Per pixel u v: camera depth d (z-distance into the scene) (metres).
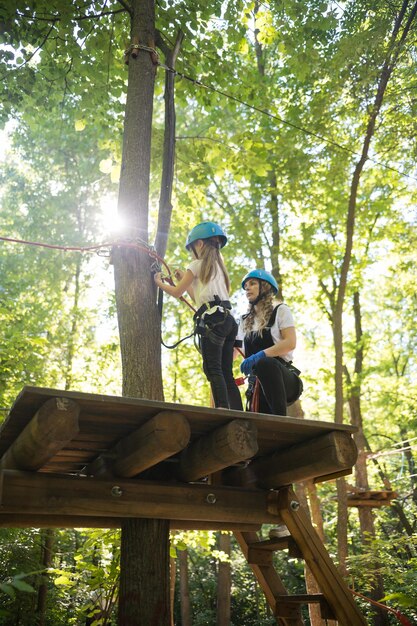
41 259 15.93
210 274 4.56
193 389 17.11
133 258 4.77
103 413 3.41
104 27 7.28
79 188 16.38
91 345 16.05
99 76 7.68
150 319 4.62
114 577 7.01
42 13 6.90
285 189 13.58
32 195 16.64
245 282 5.03
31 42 7.34
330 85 10.89
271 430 3.91
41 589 11.66
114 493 3.81
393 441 21.03
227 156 8.73
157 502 3.94
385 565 12.94
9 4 6.61
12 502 3.53
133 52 5.45
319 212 15.15
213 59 7.91
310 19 8.37
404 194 15.41
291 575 20.97
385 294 20.48
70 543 13.52
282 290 14.52
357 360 18.42
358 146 13.27
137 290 4.67
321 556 4.23
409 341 21.47
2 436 3.73
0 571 10.02
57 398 3.09
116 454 3.94
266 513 4.37
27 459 3.50
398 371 22.62
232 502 4.25
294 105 12.72
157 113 16.30
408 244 16.25
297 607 4.78
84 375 15.09
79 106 8.23
